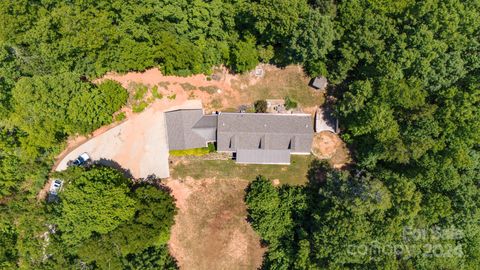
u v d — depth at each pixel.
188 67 65.19
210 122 65.56
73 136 66.31
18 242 57.06
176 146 65.88
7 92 58.88
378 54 58.41
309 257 60.06
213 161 67.38
